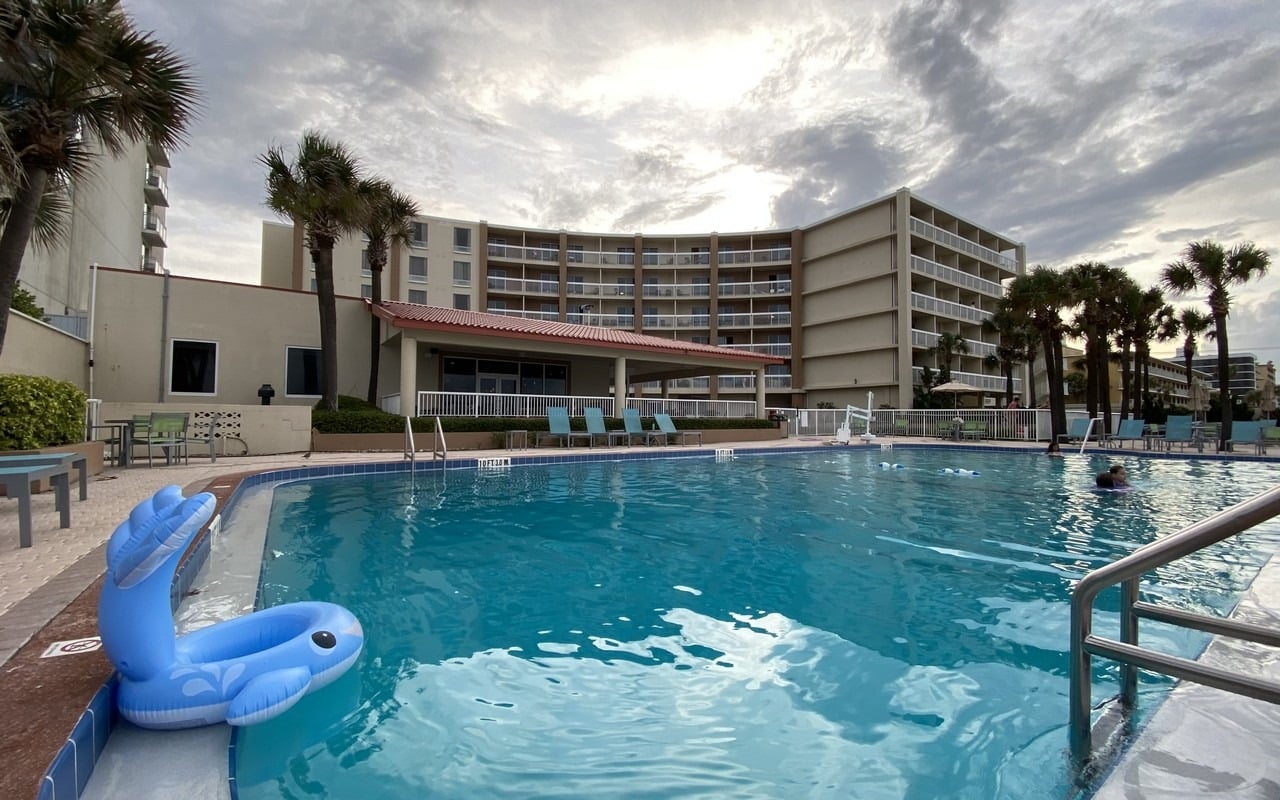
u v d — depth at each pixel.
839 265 39.34
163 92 7.33
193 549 3.42
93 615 2.39
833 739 2.01
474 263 39.59
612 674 2.51
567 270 43.50
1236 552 4.76
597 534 5.32
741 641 2.89
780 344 41.97
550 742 1.97
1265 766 1.56
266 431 11.74
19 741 1.42
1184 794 1.44
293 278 33.69
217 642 2.21
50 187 8.02
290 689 1.95
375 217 15.40
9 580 2.96
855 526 5.79
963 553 4.70
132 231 27.67
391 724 2.08
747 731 2.06
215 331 14.52
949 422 22.16
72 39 6.37
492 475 9.98
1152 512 6.75
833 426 22.98
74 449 6.88
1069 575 4.06
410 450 10.68
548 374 20.16
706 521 6.00
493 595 3.56
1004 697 2.29
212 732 1.83
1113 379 52.62
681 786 1.73
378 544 4.82
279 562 4.18
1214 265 18.61
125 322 13.57
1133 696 2.02
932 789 1.71
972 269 41.69
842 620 3.18
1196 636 2.88
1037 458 14.80
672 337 44.03
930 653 2.75
